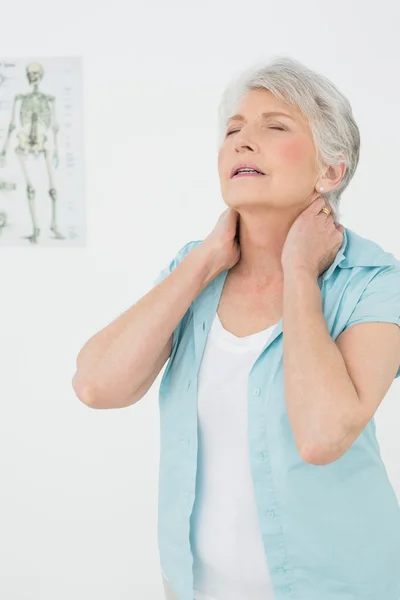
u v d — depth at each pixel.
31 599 2.95
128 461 3.01
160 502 1.18
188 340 1.18
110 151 2.99
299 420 0.96
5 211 3.04
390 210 2.90
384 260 1.08
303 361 0.98
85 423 3.03
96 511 2.99
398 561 1.09
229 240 1.16
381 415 2.89
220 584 1.10
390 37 2.83
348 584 1.04
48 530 3.00
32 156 3.00
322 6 2.84
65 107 2.98
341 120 1.12
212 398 1.10
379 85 2.85
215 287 1.19
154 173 2.99
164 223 3.01
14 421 3.07
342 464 1.05
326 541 1.04
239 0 2.88
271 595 1.07
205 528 1.09
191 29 2.91
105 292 3.05
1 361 3.09
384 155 2.88
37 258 3.05
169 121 2.96
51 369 3.07
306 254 1.08
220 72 2.92
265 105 1.10
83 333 3.06
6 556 2.99
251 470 1.04
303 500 1.03
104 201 3.01
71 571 2.96
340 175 1.14
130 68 2.95
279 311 1.12
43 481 3.03
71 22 2.94
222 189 1.14
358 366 0.99
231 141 1.12
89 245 3.04
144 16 2.92
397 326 1.03
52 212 3.03
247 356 1.09
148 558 2.93
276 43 2.88
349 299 1.06
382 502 1.09
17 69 2.97
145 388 1.21
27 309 3.08
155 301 1.14
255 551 1.06
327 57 2.86
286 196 1.09
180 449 1.12
